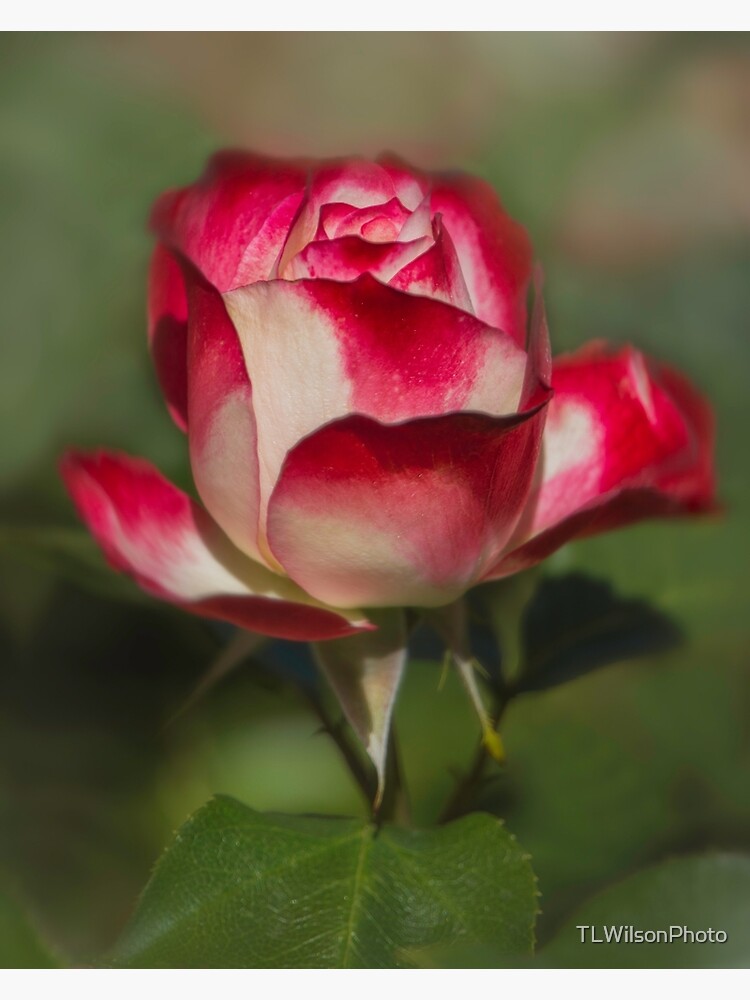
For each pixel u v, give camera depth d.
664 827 0.56
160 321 0.47
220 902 0.45
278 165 0.47
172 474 0.56
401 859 0.45
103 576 0.51
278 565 0.46
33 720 0.56
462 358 0.44
